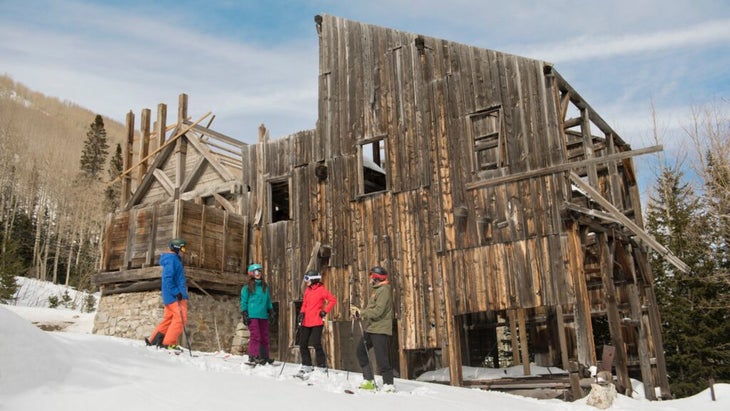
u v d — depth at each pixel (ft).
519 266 42.14
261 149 58.54
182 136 61.98
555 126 42.98
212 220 52.24
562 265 40.50
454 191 46.14
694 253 70.03
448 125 47.60
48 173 224.94
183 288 31.65
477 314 61.93
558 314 43.34
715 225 72.69
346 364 56.80
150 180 63.21
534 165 43.09
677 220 72.49
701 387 62.54
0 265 117.50
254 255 55.93
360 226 50.55
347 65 54.54
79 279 145.28
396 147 49.96
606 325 63.93
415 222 47.57
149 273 47.65
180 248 32.37
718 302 65.77
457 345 43.68
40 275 157.79
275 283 54.24
